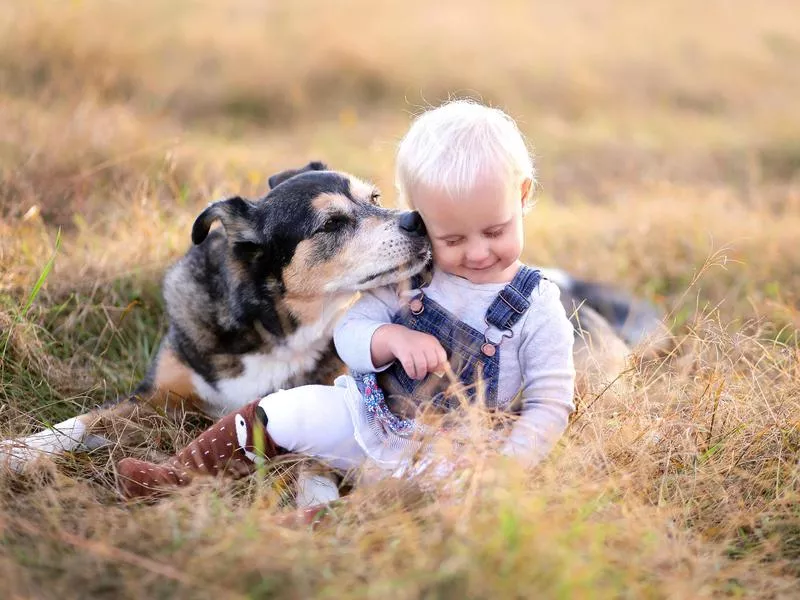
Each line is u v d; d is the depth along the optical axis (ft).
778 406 11.34
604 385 11.69
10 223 16.61
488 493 8.43
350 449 10.21
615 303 15.84
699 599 7.87
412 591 7.35
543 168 28.35
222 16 39.22
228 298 12.69
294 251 12.23
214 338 12.80
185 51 34.27
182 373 12.99
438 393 10.18
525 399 9.95
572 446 9.86
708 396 11.25
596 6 49.16
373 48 36.14
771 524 9.47
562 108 35.37
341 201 12.21
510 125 9.86
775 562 8.96
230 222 12.52
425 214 9.82
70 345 14.29
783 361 12.41
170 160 20.13
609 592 7.49
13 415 12.14
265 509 9.32
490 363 9.96
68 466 10.92
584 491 9.04
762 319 14.98
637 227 21.01
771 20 48.96
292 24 38.73
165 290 13.51
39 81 27.12
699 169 28.78
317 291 12.28
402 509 8.86
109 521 8.91
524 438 9.52
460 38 39.01
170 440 12.10
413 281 10.81
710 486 10.01
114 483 10.49
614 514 8.90
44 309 14.17
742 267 18.61
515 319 9.87
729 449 10.55
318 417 10.00
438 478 9.12
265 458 10.11
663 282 18.83
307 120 31.81
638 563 8.11
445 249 9.86
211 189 20.01
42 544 8.24
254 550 7.91
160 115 26.76
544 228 21.18
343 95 33.65
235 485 9.94
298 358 13.05
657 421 10.73
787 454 10.58
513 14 44.55
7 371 12.95
